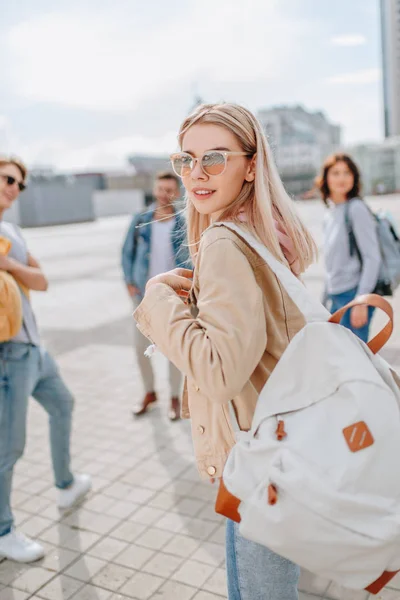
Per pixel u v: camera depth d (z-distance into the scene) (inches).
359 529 42.0
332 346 47.0
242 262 48.3
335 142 4783.5
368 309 133.6
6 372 102.3
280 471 43.7
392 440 44.3
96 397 190.9
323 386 46.2
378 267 129.5
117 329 281.3
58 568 101.9
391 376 47.9
